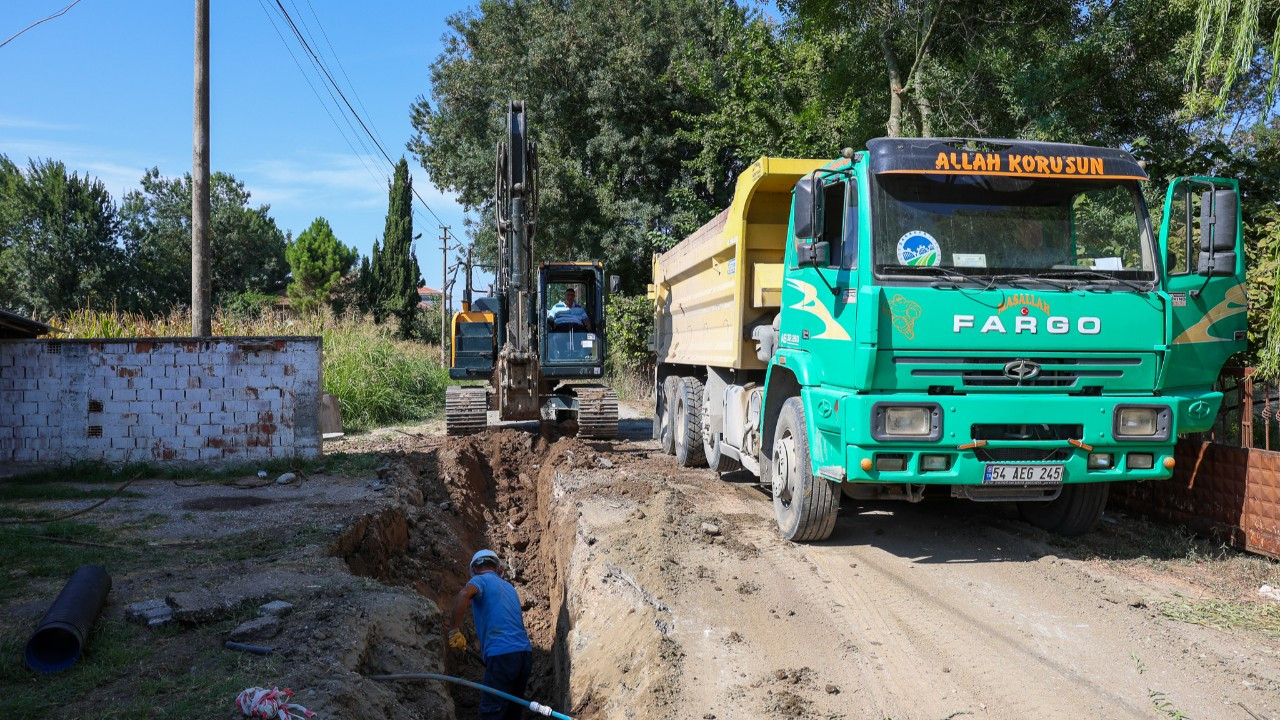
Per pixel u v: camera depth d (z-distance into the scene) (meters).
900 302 6.25
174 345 11.00
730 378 10.20
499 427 14.63
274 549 7.02
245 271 62.38
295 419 11.18
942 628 5.48
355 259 60.31
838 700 4.58
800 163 8.29
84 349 10.84
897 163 6.40
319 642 4.98
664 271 13.81
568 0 29.03
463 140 30.11
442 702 5.32
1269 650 5.06
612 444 14.39
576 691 5.84
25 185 41.59
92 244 42.91
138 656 4.78
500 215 13.66
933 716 4.36
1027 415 6.27
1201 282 6.68
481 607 5.68
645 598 6.18
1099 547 7.26
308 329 18.67
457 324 15.10
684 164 22.88
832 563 6.88
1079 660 4.97
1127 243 6.67
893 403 6.16
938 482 6.34
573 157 27.91
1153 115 13.00
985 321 6.31
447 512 10.34
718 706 4.60
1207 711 4.32
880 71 15.71
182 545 7.11
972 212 6.52
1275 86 6.34
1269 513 6.74
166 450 11.01
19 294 40.94
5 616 5.31
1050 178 6.58
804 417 7.31
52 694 4.28
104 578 5.65
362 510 8.44
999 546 7.33
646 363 25.48
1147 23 12.11
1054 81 12.27
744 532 7.91
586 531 8.15
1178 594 6.06
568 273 15.11
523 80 27.11
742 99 18.67
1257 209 8.02
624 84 26.31
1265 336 7.34
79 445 10.85
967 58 13.60
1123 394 6.55
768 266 9.05
